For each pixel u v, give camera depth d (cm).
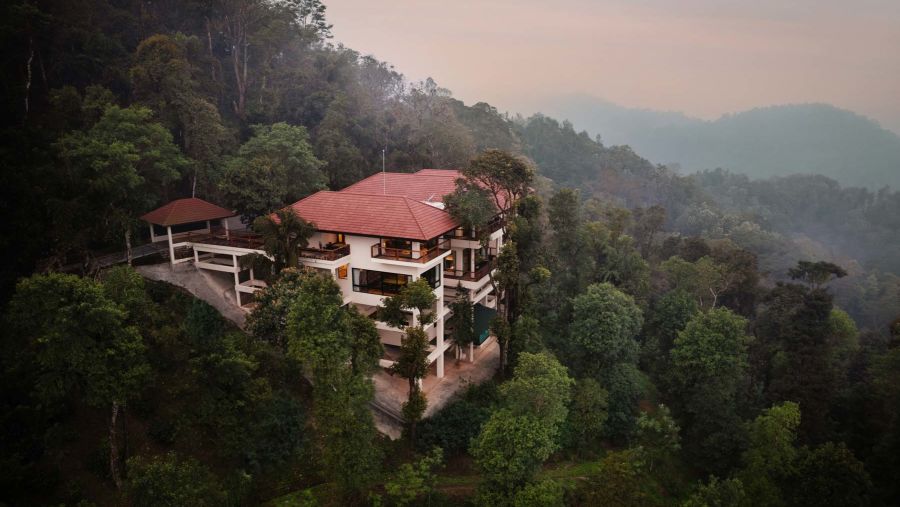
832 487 3103
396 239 3672
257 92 6406
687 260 6544
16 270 3022
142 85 4547
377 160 6141
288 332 2800
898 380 3962
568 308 4734
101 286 2347
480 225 3947
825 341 4362
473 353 4384
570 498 3180
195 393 2792
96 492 2464
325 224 3759
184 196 4766
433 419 3400
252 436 2781
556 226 5116
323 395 2691
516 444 2730
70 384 2308
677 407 4378
